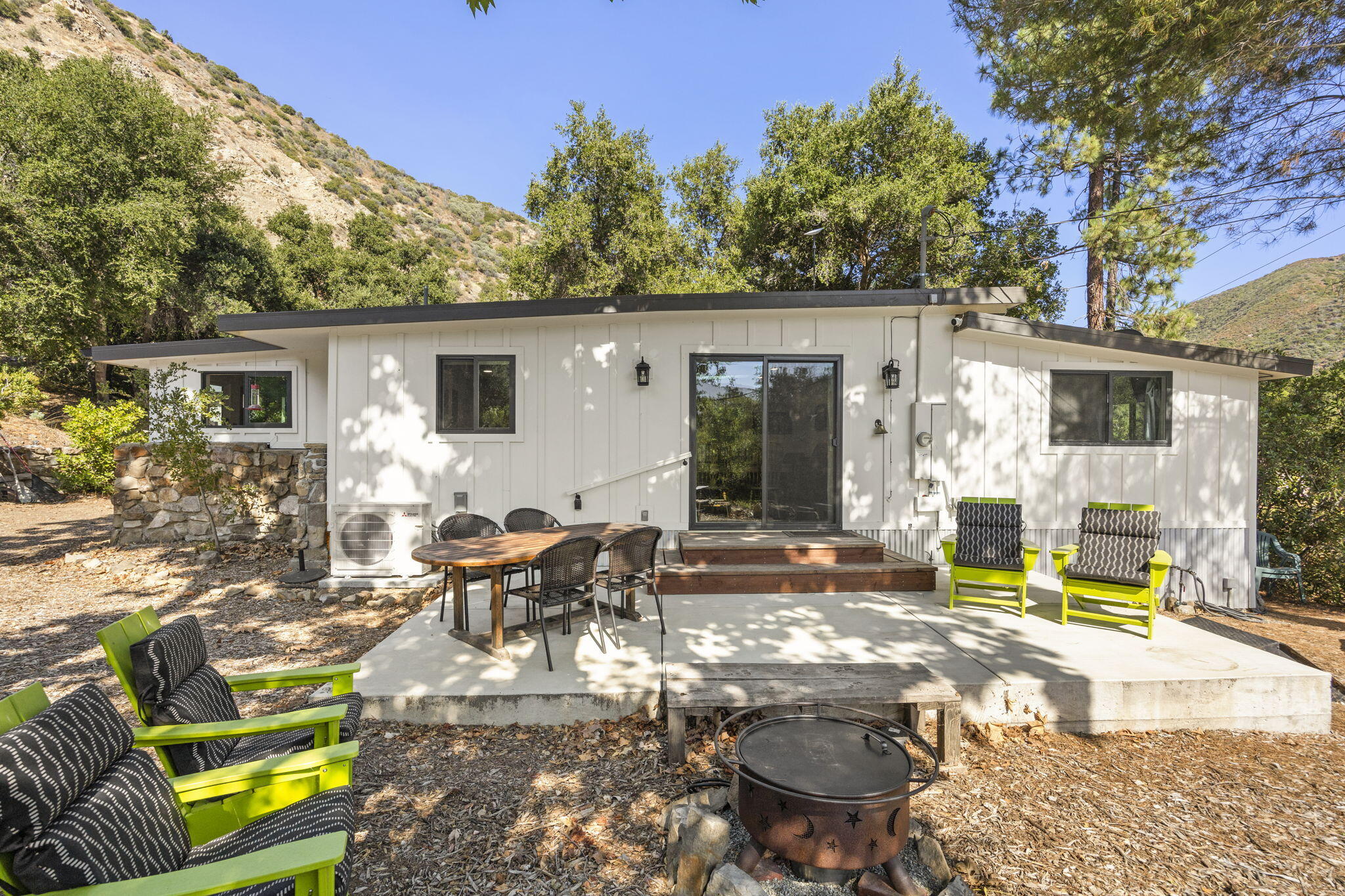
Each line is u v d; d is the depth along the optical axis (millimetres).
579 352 7141
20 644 5047
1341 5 5211
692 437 7164
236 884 1531
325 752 2188
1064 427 7301
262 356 10500
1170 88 6035
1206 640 4539
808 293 6785
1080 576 4879
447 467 7133
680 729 3180
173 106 19453
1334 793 3059
